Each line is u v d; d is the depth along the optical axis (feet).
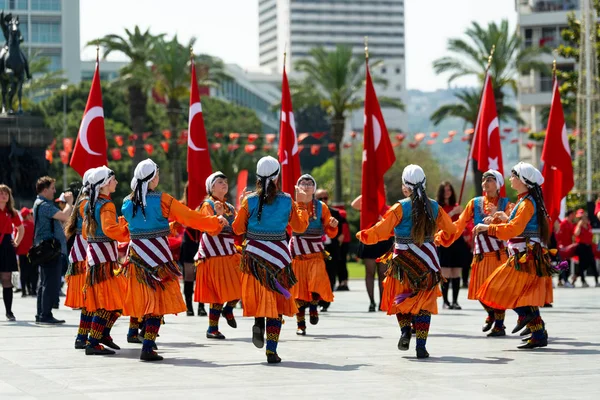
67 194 65.92
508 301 44.42
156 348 41.63
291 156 71.61
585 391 31.76
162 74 192.24
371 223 66.18
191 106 72.64
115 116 304.30
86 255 45.44
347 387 32.89
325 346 45.78
